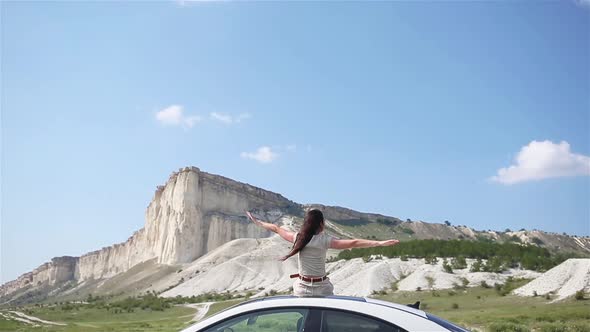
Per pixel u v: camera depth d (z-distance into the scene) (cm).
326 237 702
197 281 18050
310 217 706
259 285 16625
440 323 555
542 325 3778
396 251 15062
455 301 9125
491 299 9006
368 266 13225
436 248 14838
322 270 703
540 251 13950
